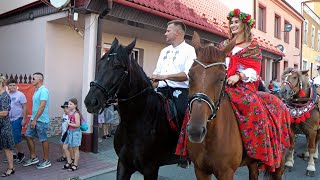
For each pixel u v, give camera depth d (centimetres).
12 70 1049
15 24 1030
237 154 309
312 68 2775
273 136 345
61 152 745
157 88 416
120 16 799
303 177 641
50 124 912
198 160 314
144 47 1220
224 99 312
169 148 379
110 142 844
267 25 1894
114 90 322
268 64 1816
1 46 1098
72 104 627
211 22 1164
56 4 758
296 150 888
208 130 294
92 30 766
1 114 560
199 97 256
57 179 566
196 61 276
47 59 910
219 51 275
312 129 655
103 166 647
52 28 916
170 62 394
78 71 988
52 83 922
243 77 321
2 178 566
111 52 330
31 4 923
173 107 377
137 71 351
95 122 741
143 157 353
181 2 1090
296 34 2445
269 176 409
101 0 755
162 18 920
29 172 603
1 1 1109
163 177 608
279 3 2023
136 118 351
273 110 372
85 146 745
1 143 575
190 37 1082
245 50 333
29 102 841
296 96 658
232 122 311
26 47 983
